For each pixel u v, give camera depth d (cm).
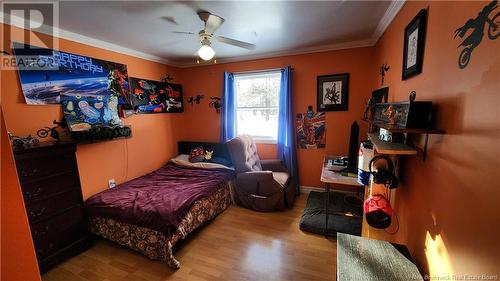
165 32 252
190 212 235
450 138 100
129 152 321
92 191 272
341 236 140
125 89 312
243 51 339
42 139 222
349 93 321
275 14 211
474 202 82
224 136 393
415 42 146
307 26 244
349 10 205
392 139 154
